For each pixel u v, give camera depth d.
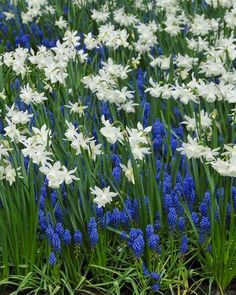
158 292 1.91
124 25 2.87
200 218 1.97
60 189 1.96
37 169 2.01
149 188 1.93
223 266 1.91
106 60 2.65
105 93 2.13
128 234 1.93
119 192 1.96
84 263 1.95
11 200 1.89
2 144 1.95
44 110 2.20
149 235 1.87
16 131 1.97
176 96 2.12
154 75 2.52
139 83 2.50
